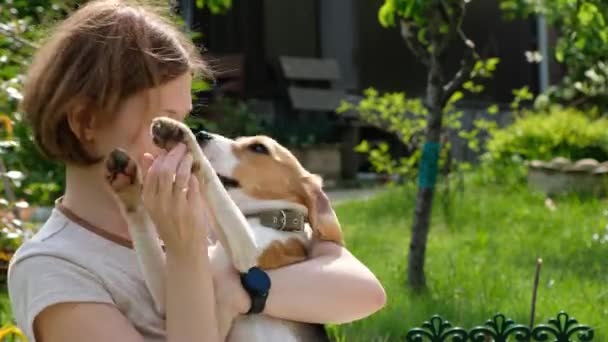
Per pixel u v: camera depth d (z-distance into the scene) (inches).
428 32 327.6
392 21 289.1
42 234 97.3
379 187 567.5
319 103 633.0
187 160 87.1
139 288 95.3
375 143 630.5
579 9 288.4
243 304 98.3
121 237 96.9
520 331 158.9
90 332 91.4
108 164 86.0
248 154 107.3
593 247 357.4
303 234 107.3
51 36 101.9
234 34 644.7
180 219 86.9
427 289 285.1
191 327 88.5
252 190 106.2
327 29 670.5
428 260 333.7
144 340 92.9
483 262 329.1
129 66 93.5
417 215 291.3
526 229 399.2
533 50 711.1
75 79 93.7
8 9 190.9
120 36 94.4
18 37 177.8
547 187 484.1
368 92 474.3
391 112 486.0
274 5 655.8
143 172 90.7
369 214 450.3
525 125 552.1
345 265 104.2
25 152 200.4
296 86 641.0
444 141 450.0
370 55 676.1
